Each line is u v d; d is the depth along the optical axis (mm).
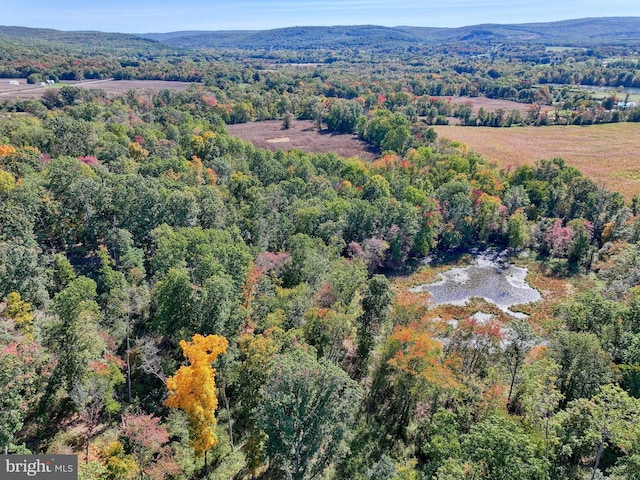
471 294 86625
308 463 37531
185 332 48688
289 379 35938
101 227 70875
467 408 46188
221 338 38812
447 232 102125
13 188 65688
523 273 95188
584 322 55844
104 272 59188
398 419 50906
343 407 37188
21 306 44969
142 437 37188
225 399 44656
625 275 74375
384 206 95188
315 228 87562
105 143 99562
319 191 103875
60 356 41406
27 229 60750
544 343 61031
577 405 38500
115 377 43531
